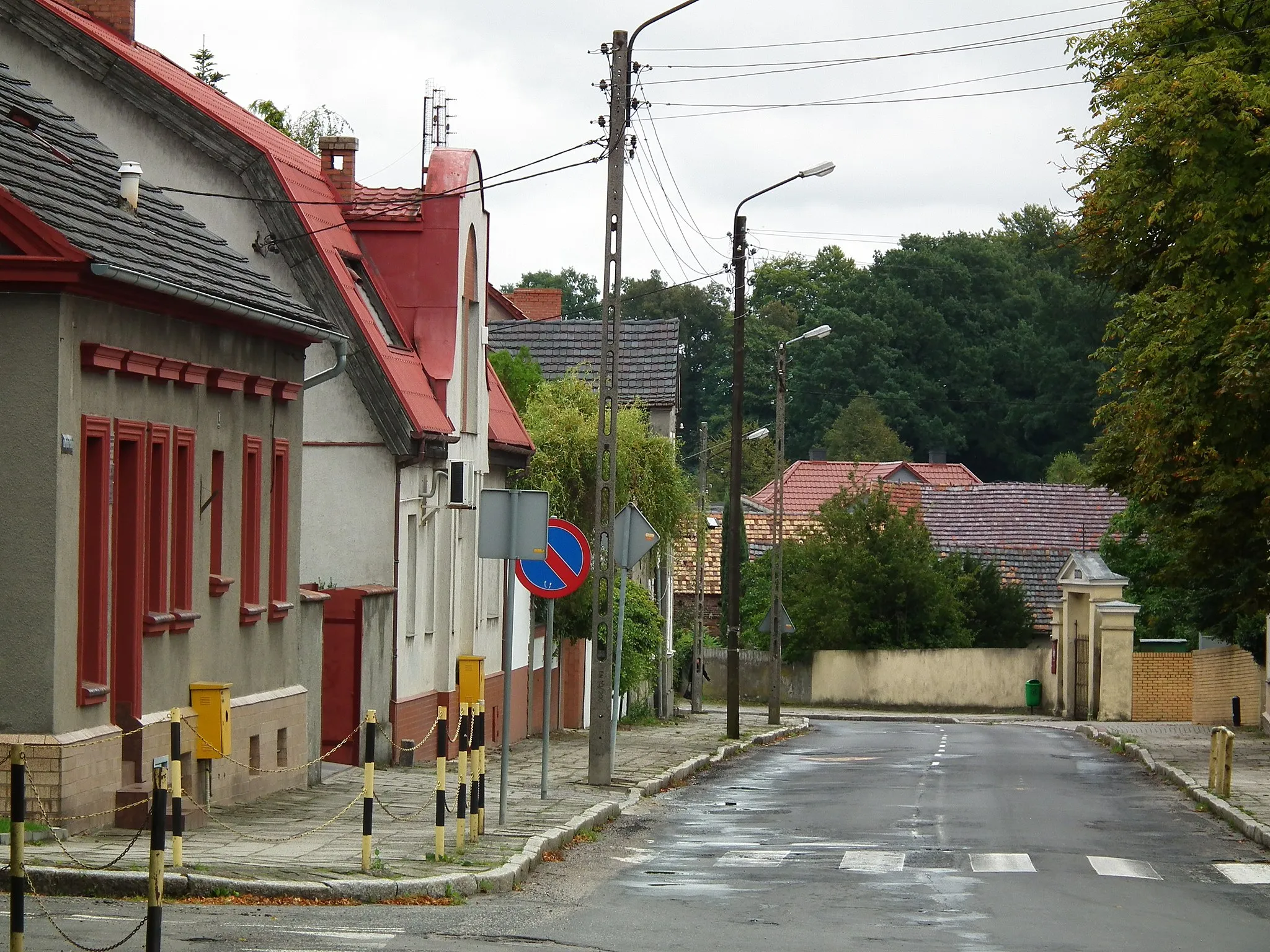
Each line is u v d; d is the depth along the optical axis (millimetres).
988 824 24047
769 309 118000
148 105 29516
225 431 22438
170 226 22562
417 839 19312
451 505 32688
